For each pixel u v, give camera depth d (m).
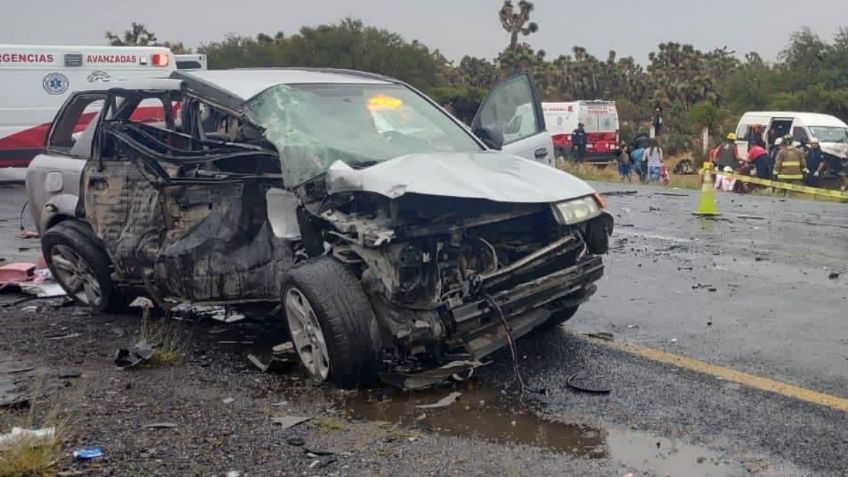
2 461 3.77
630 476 3.68
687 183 22.17
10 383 5.12
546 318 5.32
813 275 7.95
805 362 5.25
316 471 3.79
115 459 3.94
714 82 59.06
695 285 7.58
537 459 3.88
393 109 6.26
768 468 3.74
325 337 4.73
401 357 4.98
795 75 44.75
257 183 5.47
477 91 36.38
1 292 7.71
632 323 6.29
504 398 4.71
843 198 17.89
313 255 5.14
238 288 5.55
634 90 64.75
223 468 3.84
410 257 4.58
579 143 31.61
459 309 4.64
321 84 6.16
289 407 4.64
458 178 4.95
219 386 5.04
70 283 7.10
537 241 5.39
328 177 4.95
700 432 4.16
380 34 49.44
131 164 6.23
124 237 6.23
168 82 6.17
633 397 4.67
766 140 25.66
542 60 65.94
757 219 12.45
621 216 12.91
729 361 5.30
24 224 12.31
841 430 4.15
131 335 6.25
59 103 16.53
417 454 3.96
